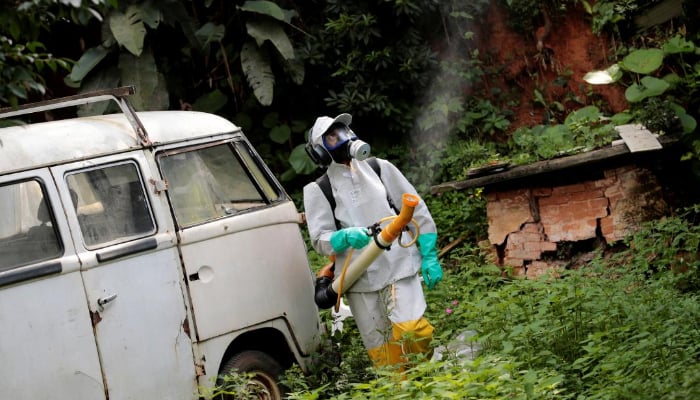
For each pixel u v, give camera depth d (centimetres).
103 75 1166
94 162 550
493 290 810
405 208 571
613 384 514
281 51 1173
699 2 1123
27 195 523
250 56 1204
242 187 617
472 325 634
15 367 500
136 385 537
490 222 939
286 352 623
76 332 519
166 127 597
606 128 902
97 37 1249
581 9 1259
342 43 1228
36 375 505
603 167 881
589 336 552
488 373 481
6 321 500
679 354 521
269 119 1257
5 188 519
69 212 530
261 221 608
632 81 1201
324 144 621
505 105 1280
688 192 962
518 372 515
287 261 622
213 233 580
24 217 520
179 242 564
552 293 668
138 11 1141
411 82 1233
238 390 551
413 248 628
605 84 1230
